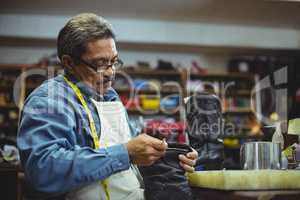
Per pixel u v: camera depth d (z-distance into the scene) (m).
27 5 4.86
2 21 5.18
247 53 6.25
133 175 1.34
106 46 1.32
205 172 1.30
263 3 4.46
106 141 1.31
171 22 5.62
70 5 4.82
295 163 1.45
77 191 1.24
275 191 1.18
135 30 5.53
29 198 1.23
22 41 5.46
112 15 5.25
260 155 1.33
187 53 6.32
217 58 6.40
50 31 5.25
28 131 1.22
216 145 1.53
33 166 1.16
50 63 5.39
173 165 1.33
